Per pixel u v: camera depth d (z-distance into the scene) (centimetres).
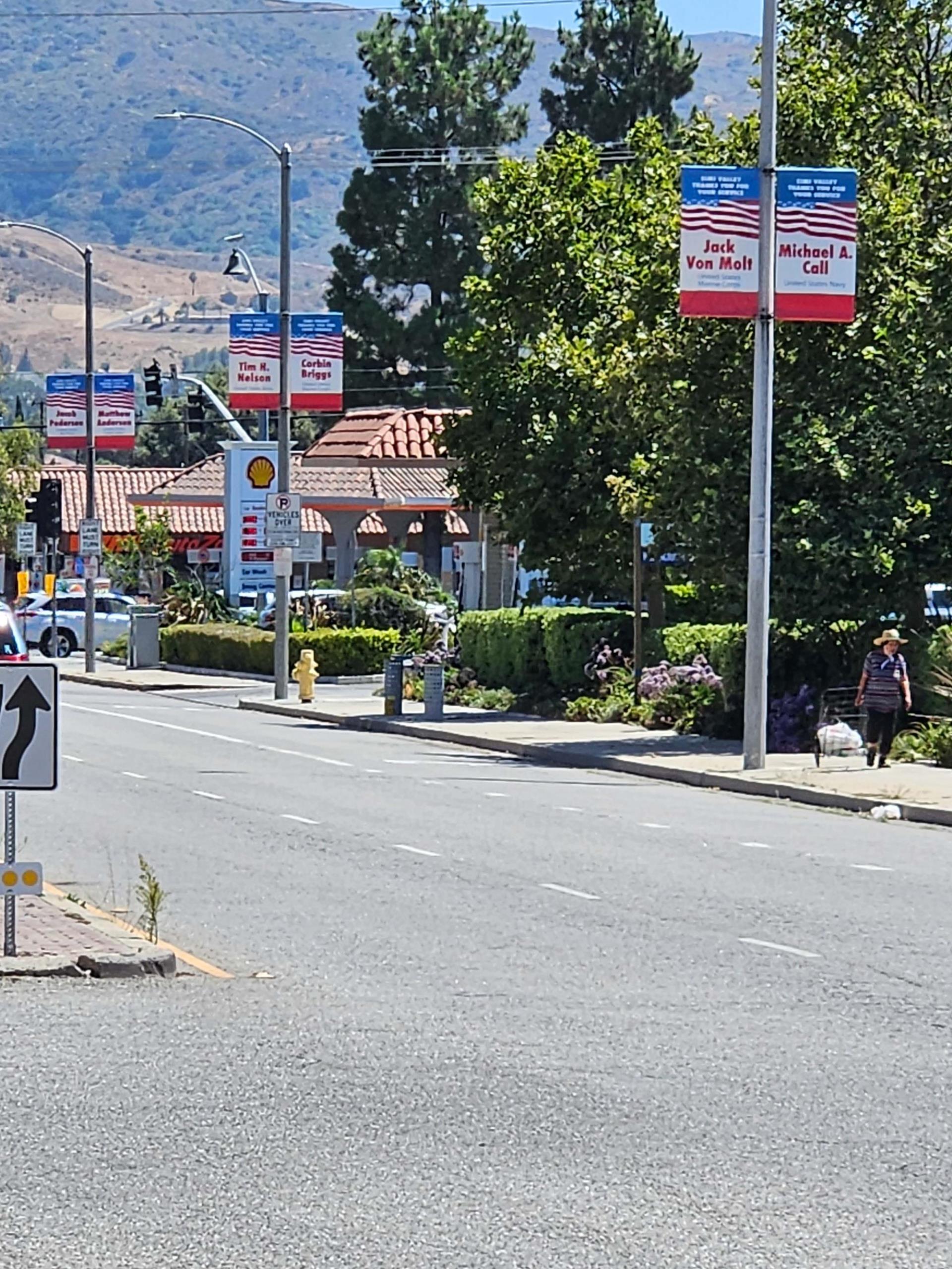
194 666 6306
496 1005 1302
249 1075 1099
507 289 4738
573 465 4622
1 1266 773
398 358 9056
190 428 8069
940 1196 878
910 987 1377
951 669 3397
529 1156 937
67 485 10481
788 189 3006
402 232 8969
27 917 1572
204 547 10106
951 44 4428
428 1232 818
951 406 3512
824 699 3403
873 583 3534
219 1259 782
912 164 3875
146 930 1570
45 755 1374
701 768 3145
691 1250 798
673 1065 1132
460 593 7750
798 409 3634
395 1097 1051
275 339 4909
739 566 3659
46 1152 938
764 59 2998
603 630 4575
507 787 2931
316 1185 887
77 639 7406
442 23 9125
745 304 3016
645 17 8719
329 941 1552
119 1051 1153
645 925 1644
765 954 1509
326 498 7488
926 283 3634
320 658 5778
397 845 2184
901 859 2131
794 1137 978
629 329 4050
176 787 2794
